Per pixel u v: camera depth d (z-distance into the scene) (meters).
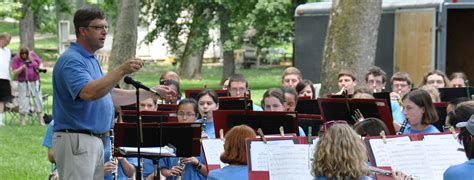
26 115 21.03
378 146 7.46
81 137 7.25
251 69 47.91
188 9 33.41
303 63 20.36
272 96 10.36
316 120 10.12
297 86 12.86
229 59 34.97
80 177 7.22
